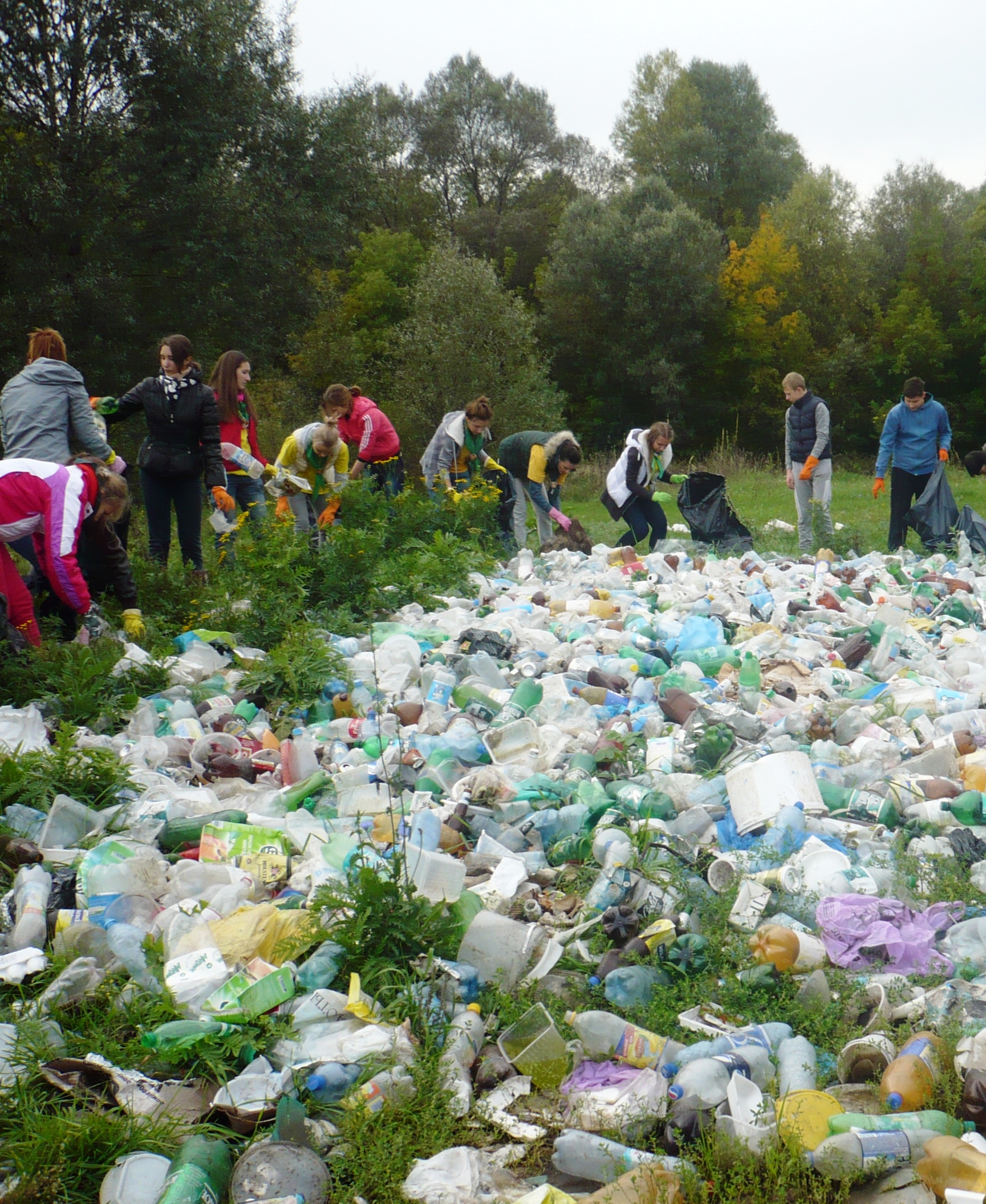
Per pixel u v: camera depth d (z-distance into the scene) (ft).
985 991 9.36
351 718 17.07
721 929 10.43
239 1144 8.23
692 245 119.24
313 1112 8.39
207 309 67.36
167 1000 9.42
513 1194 7.84
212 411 24.59
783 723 16.11
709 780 13.97
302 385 95.30
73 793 13.20
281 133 72.18
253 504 27.96
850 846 12.21
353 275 130.41
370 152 78.18
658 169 154.20
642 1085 8.47
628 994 9.60
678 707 16.57
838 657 20.36
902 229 142.00
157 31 66.90
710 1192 7.59
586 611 23.53
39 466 17.49
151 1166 7.69
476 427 32.99
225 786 14.44
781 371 126.82
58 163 62.69
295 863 12.05
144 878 11.28
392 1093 8.50
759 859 11.51
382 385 96.63
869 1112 8.36
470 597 25.84
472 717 16.63
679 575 27.22
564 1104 8.80
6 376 59.57
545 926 10.92
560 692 17.22
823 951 10.14
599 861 11.65
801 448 34.99
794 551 35.50
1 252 60.64
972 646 20.65
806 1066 8.63
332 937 9.97
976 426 130.31
